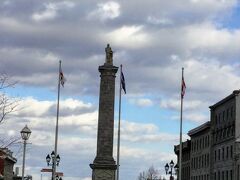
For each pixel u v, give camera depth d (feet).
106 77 295.28
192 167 465.88
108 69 294.66
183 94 196.65
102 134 292.40
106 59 296.71
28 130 134.41
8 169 455.63
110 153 291.17
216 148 399.24
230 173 362.94
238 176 346.13
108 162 288.92
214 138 405.39
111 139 292.40
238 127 358.43
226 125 378.73
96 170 288.30
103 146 291.38
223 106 389.19
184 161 495.41
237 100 361.10
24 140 134.92
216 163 396.37
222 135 387.14
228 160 368.68
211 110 414.21
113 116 294.46
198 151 448.65
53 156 229.86
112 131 293.64
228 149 371.15
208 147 419.33
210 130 414.00
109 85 295.07
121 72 239.50
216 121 403.75
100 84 296.30
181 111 200.23
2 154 130.00
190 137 480.23
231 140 365.40
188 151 484.33
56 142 215.10
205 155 426.92
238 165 347.36
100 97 295.28
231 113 370.73
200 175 437.58
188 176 479.00
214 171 400.26
